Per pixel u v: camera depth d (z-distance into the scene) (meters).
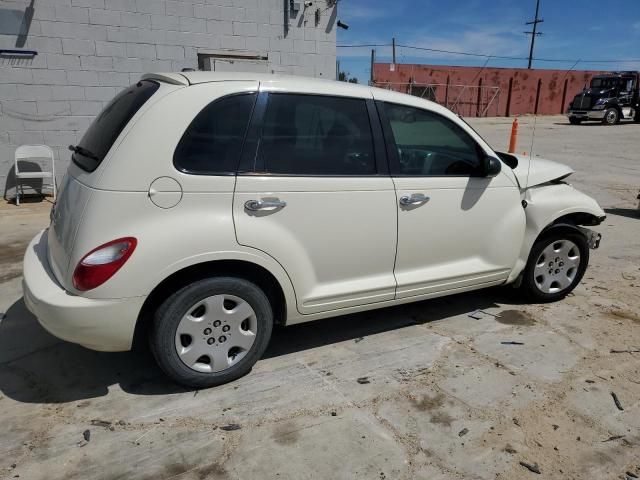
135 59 8.34
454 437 2.85
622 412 3.10
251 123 3.10
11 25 7.48
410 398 3.19
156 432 2.83
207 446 2.73
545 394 3.26
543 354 3.74
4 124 7.81
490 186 3.99
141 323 3.63
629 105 27.97
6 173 8.03
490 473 2.60
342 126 3.41
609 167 12.77
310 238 3.28
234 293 3.10
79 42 7.91
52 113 8.02
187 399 3.12
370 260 3.55
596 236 4.62
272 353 3.69
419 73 34.00
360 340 3.90
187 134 2.93
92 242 2.77
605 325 4.23
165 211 2.87
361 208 3.43
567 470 2.63
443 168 3.81
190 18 8.56
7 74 7.64
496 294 4.82
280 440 2.79
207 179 2.95
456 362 3.61
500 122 30.03
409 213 3.62
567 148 16.72
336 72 10.06
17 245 5.90
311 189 3.23
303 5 9.41
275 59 9.44
